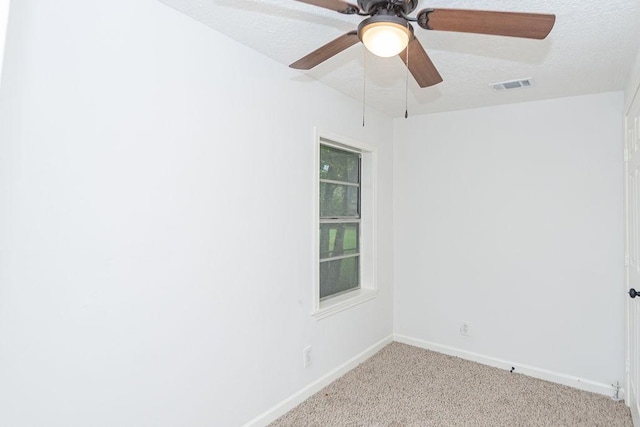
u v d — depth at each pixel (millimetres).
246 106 2172
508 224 3184
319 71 2545
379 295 3545
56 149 1396
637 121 2229
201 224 1924
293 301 2523
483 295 3297
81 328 1478
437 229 3539
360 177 3521
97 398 1528
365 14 1420
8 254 1289
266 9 1769
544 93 2881
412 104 3252
